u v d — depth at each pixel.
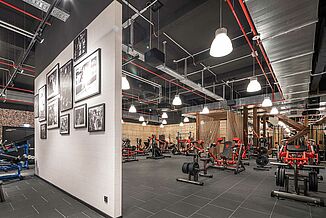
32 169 6.63
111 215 2.59
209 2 3.41
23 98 8.11
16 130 8.81
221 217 2.61
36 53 5.83
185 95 10.38
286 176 3.60
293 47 3.30
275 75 4.69
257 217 2.61
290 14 2.45
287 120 8.24
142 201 3.25
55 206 3.07
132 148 10.11
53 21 4.72
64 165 3.85
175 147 13.49
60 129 4.05
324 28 3.27
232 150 6.48
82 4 3.59
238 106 9.27
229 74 6.99
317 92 6.84
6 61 5.94
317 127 11.41
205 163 5.35
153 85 7.94
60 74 4.20
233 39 4.56
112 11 2.84
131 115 13.20
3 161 5.98
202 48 5.34
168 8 3.74
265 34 2.92
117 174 2.64
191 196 3.51
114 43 2.77
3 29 4.34
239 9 3.64
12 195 3.64
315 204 3.00
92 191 2.99
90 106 3.16
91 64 3.18
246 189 3.96
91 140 3.10
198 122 10.44
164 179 4.96
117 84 2.75
